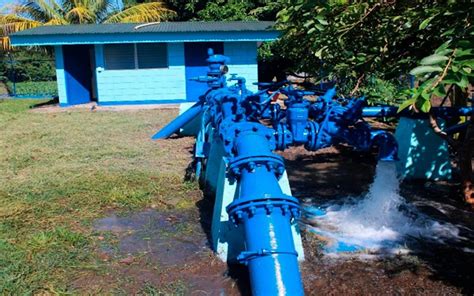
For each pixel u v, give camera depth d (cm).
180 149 805
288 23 426
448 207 518
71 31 1518
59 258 394
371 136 443
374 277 365
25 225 467
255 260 306
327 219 485
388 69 407
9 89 2252
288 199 327
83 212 502
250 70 1619
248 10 2261
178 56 1585
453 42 221
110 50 1565
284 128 436
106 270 376
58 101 1739
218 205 405
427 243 427
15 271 369
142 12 2320
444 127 614
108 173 646
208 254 403
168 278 365
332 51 419
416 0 370
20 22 2142
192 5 2380
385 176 496
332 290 347
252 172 360
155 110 1397
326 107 440
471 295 337
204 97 657
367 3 361
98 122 1141
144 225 470
